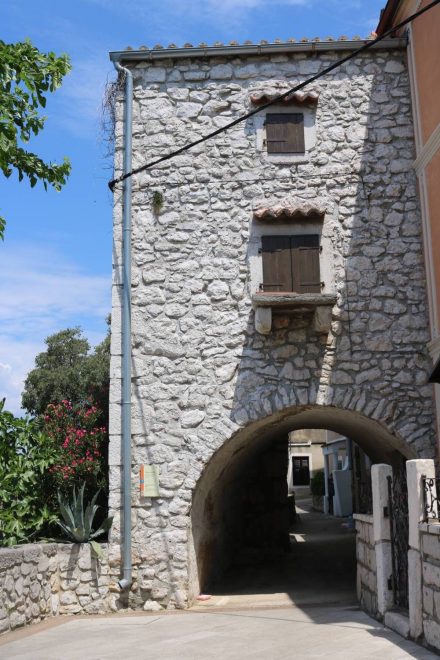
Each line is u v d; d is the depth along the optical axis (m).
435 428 10.38
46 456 10.27
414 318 10.66
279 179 11.05
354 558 14.76
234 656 6.50
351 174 11.03
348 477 25.08
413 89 11.00
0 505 10.00
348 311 10.69
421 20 10.44
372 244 10.85
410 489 6.87
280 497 16.50
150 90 11.39
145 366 10.70
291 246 10.84
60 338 22.44
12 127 7.95
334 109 11.23
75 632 8.25
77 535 10.19
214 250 10.92
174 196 11.09
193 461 10.45
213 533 12.44
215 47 11.20
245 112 11.27
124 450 10.39
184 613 9.65
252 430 11.24
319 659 6.13
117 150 11.19
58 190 8.62
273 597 10.80
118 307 10.80
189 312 10.80
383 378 10.55
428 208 10.48
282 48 11.22
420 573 6.62
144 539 10.27
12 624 8.25
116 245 10.96
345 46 11.27
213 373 10.64
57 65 8.30
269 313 10.29
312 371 10.59
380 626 7.62
